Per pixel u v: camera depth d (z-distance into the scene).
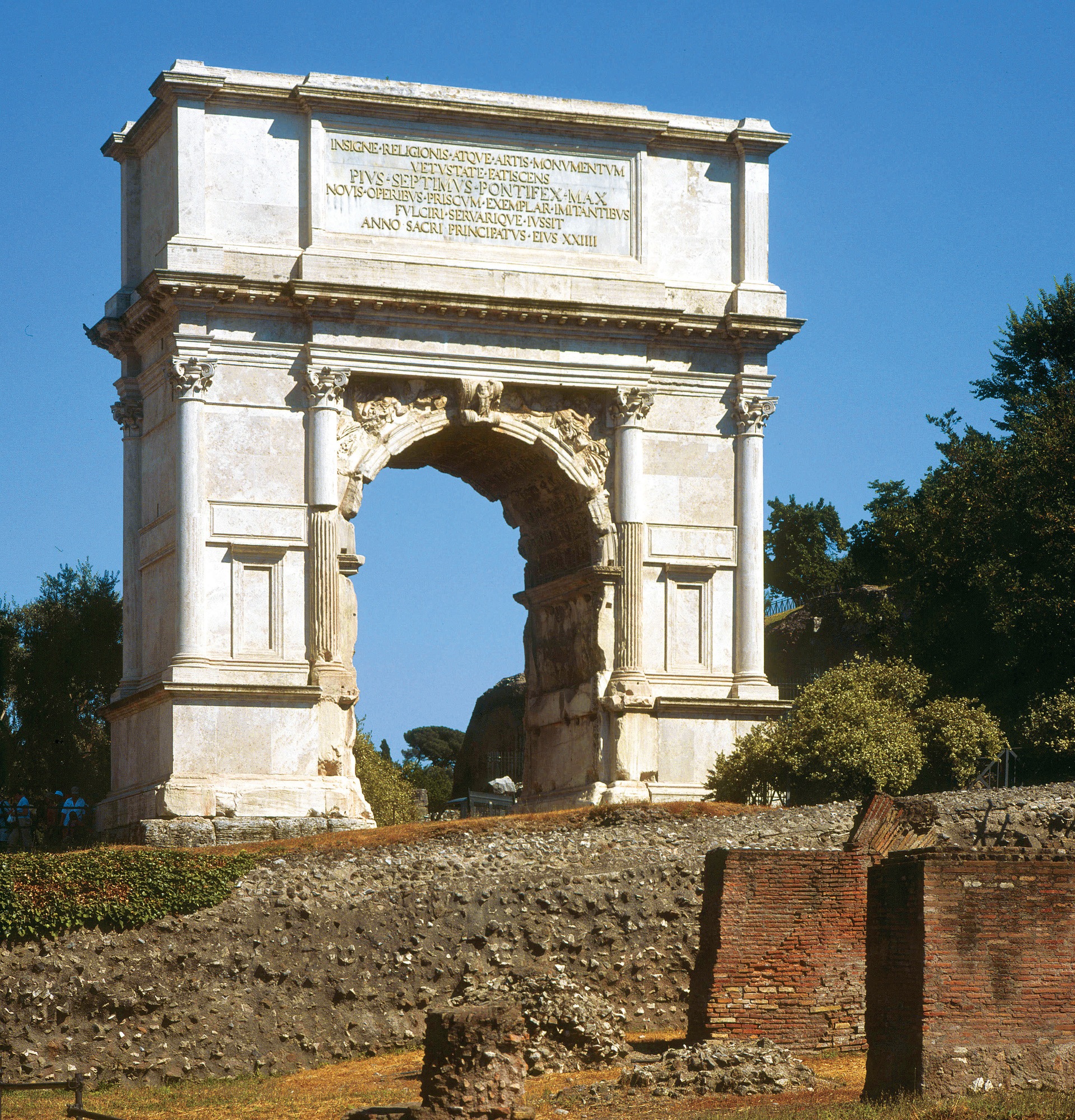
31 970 50.53
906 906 37.31
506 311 80.56
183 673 75.88
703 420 84.12
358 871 59.59
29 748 102.19
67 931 51.72
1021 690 99.69
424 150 81.50
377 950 54.47
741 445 84.25
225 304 78.00
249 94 79.31
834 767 77.94
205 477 77.44
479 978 54.25
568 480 82.50
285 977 53.00
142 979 51.44
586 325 82.06
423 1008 53.72
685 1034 52.84
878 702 82.00
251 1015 51.84
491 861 62.16
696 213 85.06
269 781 76.00
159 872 53.84
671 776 81.88
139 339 82.75
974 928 36.84
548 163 83.06
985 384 124.12
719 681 83.12
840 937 45.12
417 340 80.38
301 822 75.19
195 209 78.19
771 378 84.38
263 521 78.00
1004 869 37.12
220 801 75.19
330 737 77.25
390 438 79.94
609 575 81.94
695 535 83.44
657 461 83.44
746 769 79.31
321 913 54.59
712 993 44.31
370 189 80.69
